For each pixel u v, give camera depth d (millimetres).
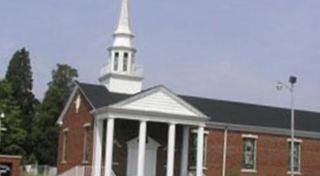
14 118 87188
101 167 50281
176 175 53750
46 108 95375
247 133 57031
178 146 54250
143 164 49438
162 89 50125
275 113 61500
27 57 96625
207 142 55281
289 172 58438
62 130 59875
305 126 60188
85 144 53031
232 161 56000
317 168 59906
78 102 56000
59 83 103438
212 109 57625
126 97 52344
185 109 51125
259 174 57031
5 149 86062
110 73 57250
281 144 58469
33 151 92062
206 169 54781
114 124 52031
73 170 52062
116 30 58281
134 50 58406
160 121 50219
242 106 60844
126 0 59094
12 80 94500
